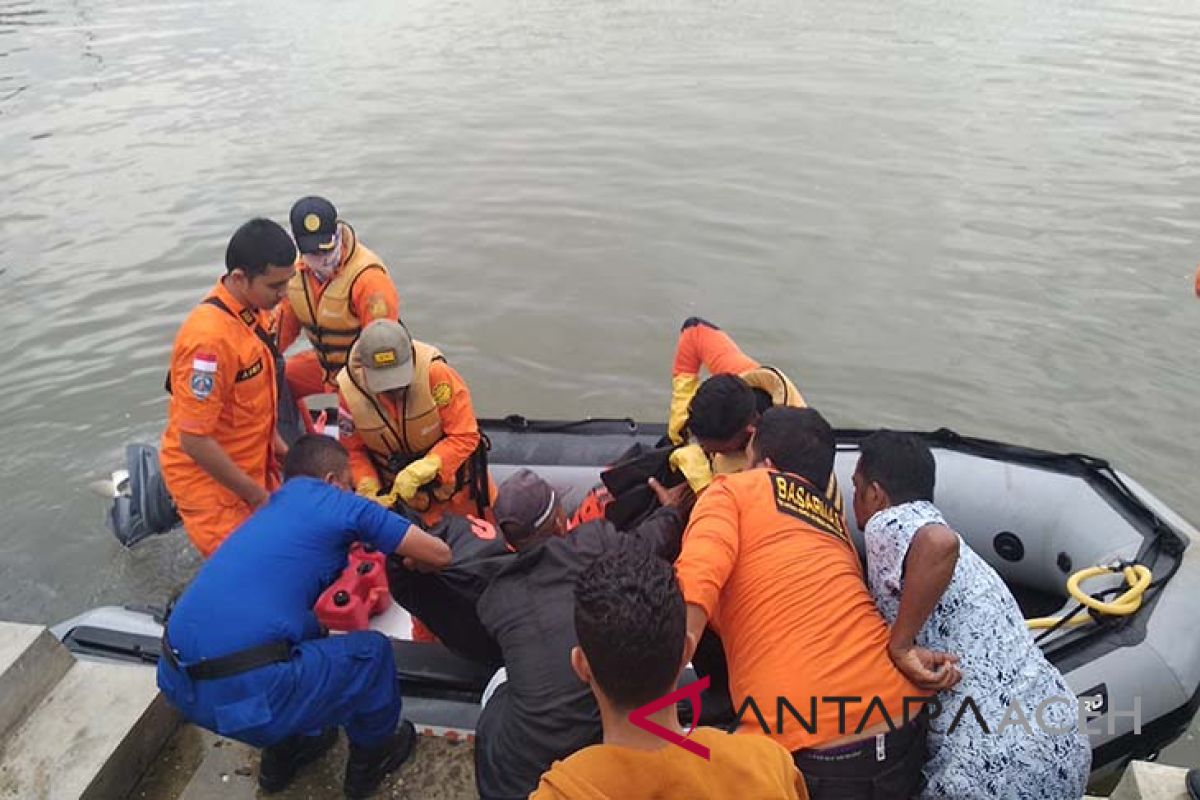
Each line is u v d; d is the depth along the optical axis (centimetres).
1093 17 1412
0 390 577
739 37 1330
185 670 222
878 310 633
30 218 795
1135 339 595
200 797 252
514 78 1164
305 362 430
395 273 699
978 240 719
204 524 330
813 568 222
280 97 1113
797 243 722
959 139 919
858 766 211
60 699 259
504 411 561
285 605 227
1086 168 848
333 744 266
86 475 513
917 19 1414
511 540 284
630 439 421
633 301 657
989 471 380
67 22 1520
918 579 210
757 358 587
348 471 259
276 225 308
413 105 1071
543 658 214
